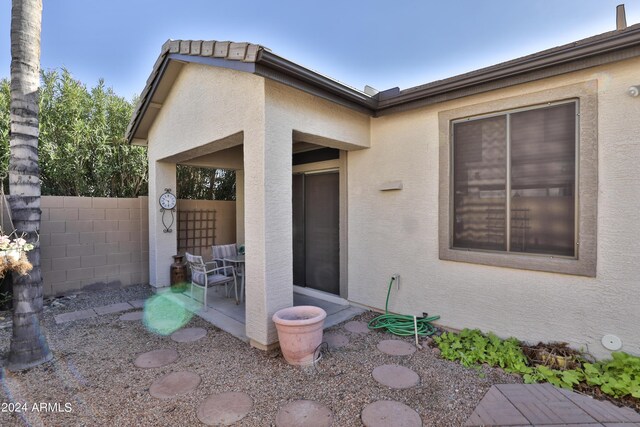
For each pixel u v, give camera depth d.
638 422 2.46
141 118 6.29
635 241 3.04
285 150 3.90
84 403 2.80
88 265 6.49
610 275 3.17
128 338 4.25
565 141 3.40
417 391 2.95
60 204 6.18
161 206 6.49
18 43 3.47
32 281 3.54
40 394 2.95
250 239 3.93
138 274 7.11
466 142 4.12
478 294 4.03
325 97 4.03
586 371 3.03
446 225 4.27
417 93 4.21
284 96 3.88
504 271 3.82
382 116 4.92
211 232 8.13
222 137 4.39
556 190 3.47
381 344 3.98
